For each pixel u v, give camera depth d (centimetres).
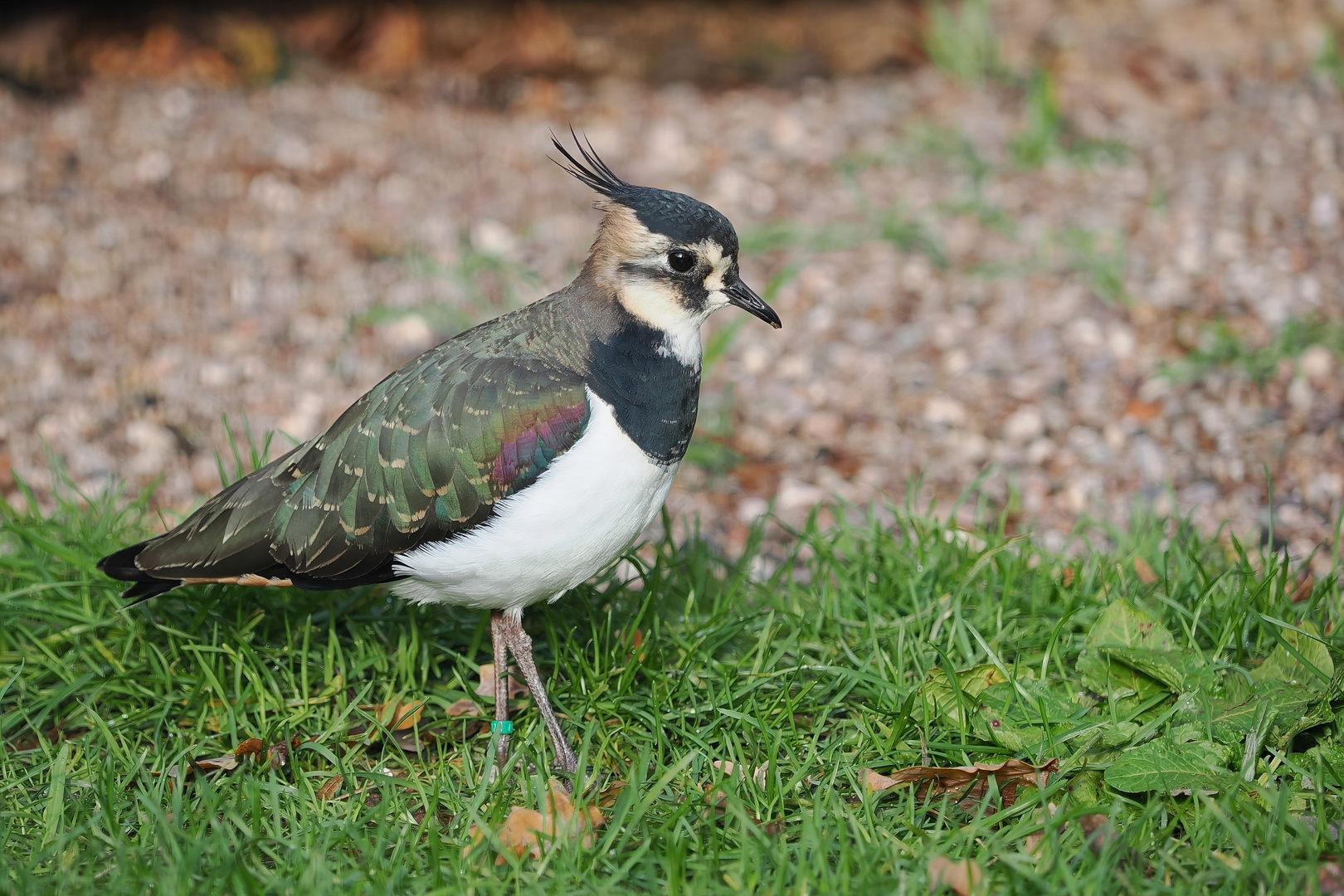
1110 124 1733
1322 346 1252
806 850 698
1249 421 1177
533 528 768
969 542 1003
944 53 1886
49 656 891
